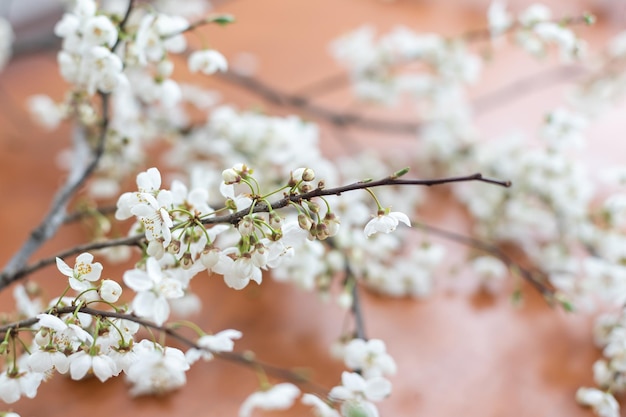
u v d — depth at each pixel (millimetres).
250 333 831
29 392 634
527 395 789
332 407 695
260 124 870
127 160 887
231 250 618
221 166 910
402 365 808
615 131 1137
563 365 813
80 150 863
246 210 616
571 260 899
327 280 804
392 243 832
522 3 1439
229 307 850
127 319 623
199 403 776
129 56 729
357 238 802
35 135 1082
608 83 964
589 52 1249
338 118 1057
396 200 946
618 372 758
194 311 824
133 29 742
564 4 1431
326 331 837
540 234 943
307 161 864
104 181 899
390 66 1053
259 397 727
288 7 1428
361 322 765
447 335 835
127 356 624
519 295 811
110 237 890
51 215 761
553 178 877
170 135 951
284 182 846
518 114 1175
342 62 1258
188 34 1311
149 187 631
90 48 706
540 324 849
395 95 1045
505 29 878
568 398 788
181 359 631
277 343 824
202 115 1123
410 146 1102
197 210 642
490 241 928
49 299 836
